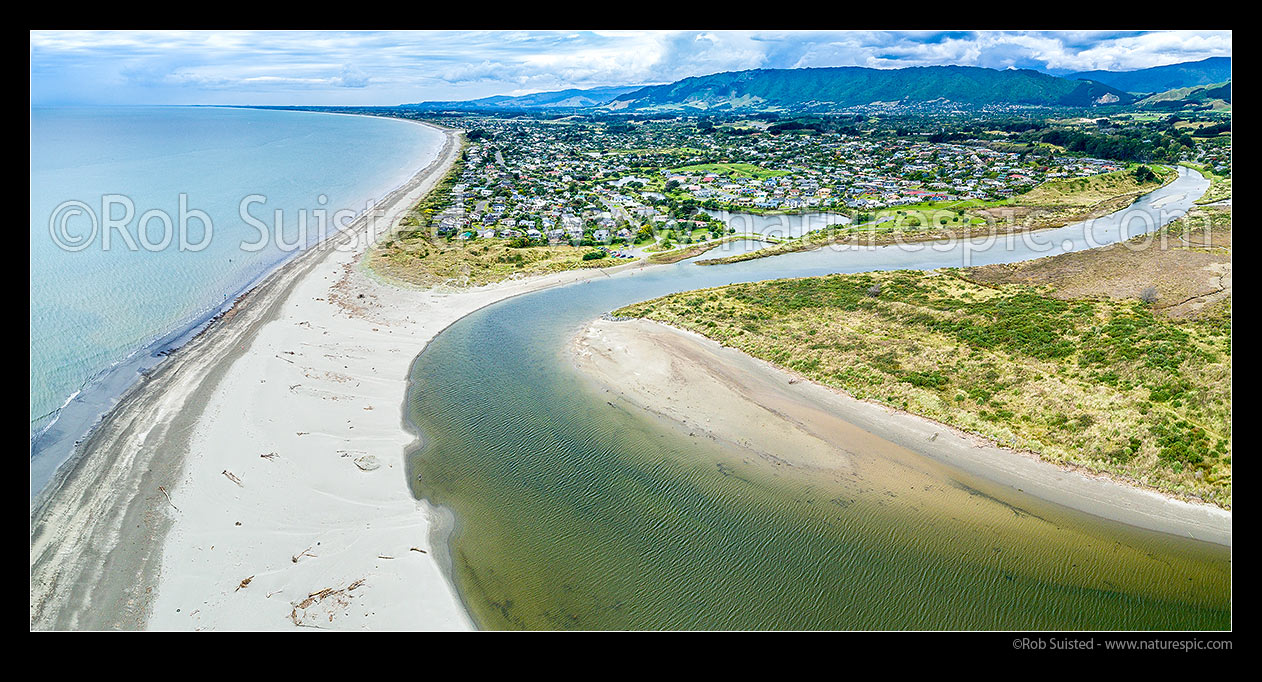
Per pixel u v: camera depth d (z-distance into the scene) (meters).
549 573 34.59
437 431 48.28
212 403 49.38
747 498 40.66
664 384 55.50
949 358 56.75
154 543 35.44
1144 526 37.81
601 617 31.83
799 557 35.72
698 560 35.56
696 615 32.03
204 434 45.25
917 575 34.47
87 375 53.28
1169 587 33.56
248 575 33.53
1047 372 52.75
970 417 48.41
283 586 32.97
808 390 54.78
